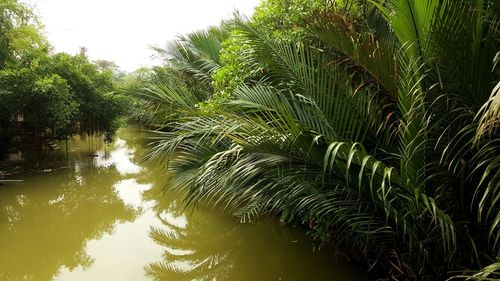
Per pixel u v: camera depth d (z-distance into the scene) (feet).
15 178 29.45
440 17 7.69
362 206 9.57
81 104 39.01
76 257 15.33
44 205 23.16
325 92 9.77
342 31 10.54
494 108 4.77
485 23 8.29
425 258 8.81
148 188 27.63
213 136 11.79
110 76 47.24
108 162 38.24
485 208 8.29
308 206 11.11
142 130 70.13
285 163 8.63
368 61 9.72
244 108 11.12
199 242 16.84
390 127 9.44
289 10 14.87
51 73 37.14
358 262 12.69
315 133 8.48
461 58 7.66
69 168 34.32
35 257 15.37
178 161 16.39
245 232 17.37
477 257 7.70
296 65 10.93
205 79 23.12
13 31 37.81
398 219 8.75
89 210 22.27
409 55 8.61
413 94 7.84
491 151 7.19
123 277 13.42
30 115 32.55
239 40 14.29
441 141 8.45
